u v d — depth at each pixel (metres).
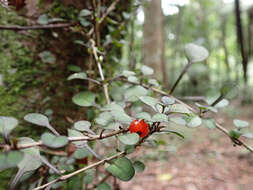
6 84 0.15
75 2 0.17
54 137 0.06
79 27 0.16
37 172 0.13
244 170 0.36
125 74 0.13
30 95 0.16
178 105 0.08
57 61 0.17
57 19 0.15
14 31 0.15
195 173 0.35
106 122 0.09
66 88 0.18
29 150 0.08
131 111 0.16
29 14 0.16
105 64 0.17
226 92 0.11
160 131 0.08
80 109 0.18
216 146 0.49
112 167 0.08
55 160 0.13
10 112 0.15
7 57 0.15
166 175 0.34
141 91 0.12
